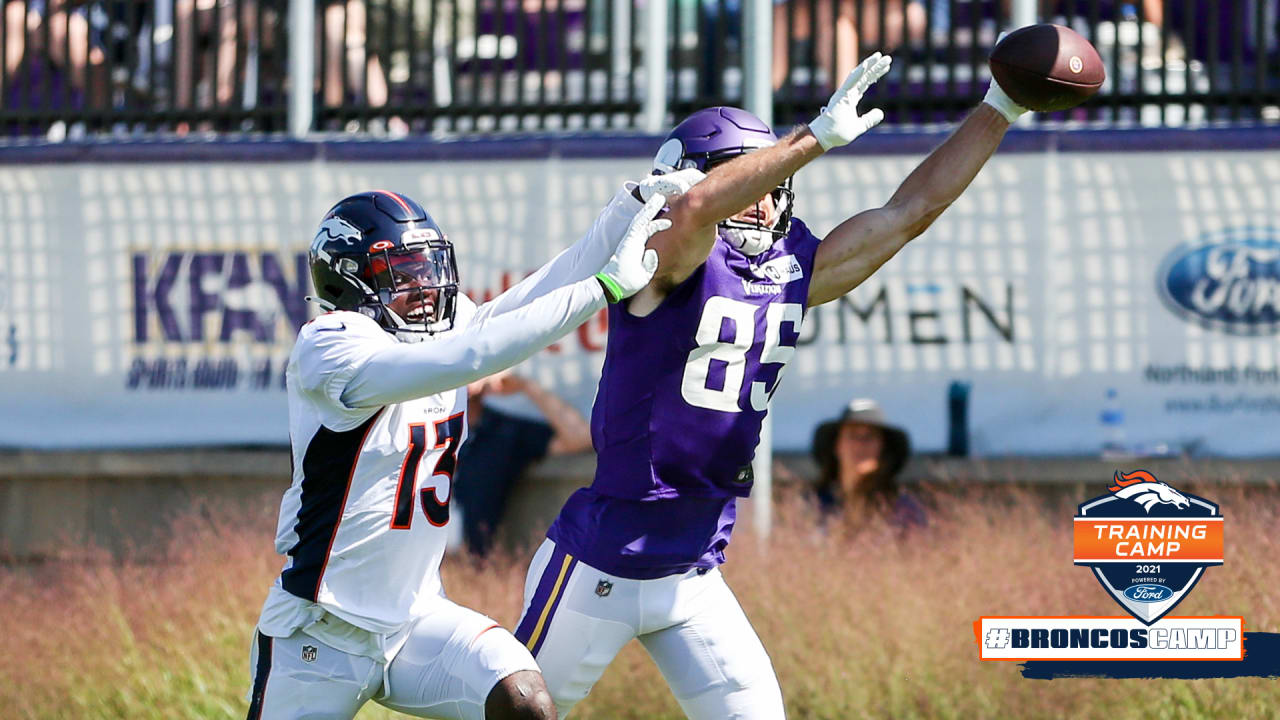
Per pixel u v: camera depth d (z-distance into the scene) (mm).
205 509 25328
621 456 13125
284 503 12836
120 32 27031
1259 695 19266
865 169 24078
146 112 26281
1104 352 23750
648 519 13180
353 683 12656
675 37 24984
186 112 26234
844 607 21016
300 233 25141
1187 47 24172
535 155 24625
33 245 25781
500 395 24391
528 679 12203
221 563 23250
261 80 26203
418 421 12555
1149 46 24625
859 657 20219
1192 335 23656
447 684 12453
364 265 12625
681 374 12852
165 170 25469
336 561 12445
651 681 19922
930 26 24172
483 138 24766
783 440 24031
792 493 23906
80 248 25672
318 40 25984
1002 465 23750
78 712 20141
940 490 23781
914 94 24891
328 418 12242
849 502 23734
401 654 12805
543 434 24328
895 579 21484
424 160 24875
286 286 25203
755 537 22797
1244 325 23609
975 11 24297
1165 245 23672
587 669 13469
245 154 25250
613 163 24484
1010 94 13266
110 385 25609
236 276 25312
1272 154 23547
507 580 23375
